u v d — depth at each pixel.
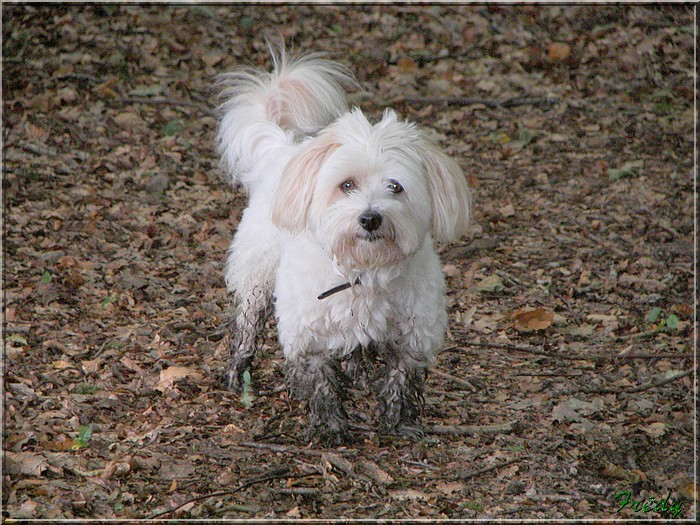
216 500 7.06
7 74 16.20
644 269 12.54
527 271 12.43
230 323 9.69
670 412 9.11
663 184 15.06
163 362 9.45
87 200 13.08
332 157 7.42
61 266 11.33
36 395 8.44
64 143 14.56
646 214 14.15
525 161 15.73
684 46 19.59
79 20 18.30
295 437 8.25
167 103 16.28
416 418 8.44
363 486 7.42
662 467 8.12
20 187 13.17
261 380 9.49
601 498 7.48
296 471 7.57
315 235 7.62
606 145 16.33
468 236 13.35
